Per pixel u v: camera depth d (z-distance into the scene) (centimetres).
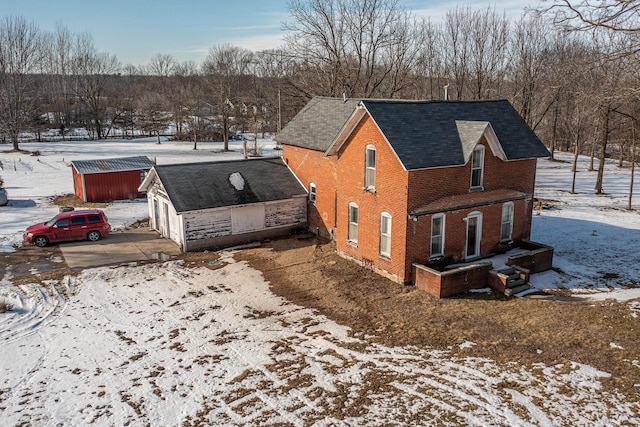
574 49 4309
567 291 1919
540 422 1104
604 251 2392
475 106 2303
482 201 2111
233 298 1936
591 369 1323
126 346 1540
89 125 9775
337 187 2375
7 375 1369
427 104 2183
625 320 1608
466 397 1214
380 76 5259
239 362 1430
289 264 2331
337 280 2106
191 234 2531
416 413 1154
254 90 10456
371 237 2180
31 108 8019
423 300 1864
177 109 9050
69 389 1296
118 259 2394
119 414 1183
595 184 4344
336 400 1219
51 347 1537
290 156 3002
